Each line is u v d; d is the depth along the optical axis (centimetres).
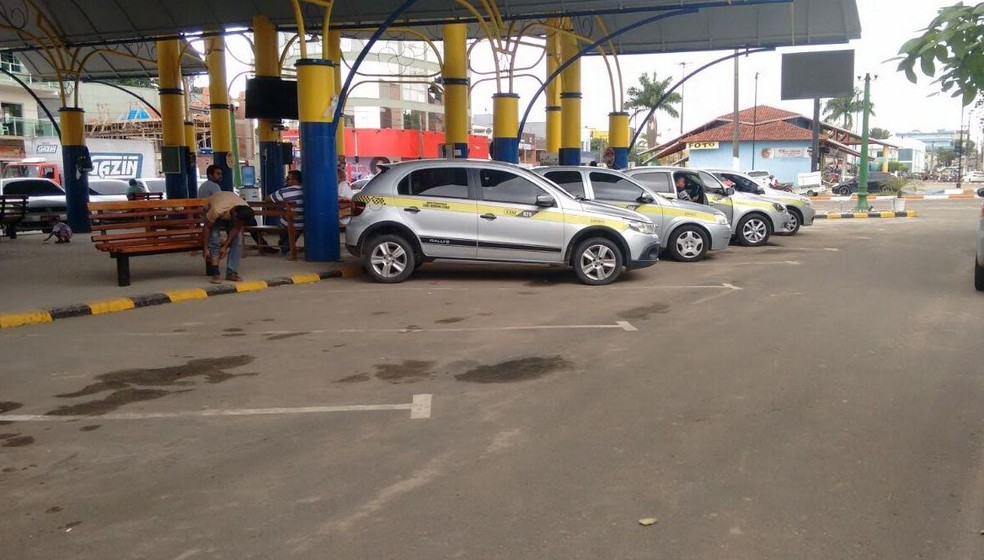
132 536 379
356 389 624
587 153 5422
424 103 6128
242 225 1152
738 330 820
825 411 550
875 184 4884
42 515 405
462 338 802
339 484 438
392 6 1664
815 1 1819
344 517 396
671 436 504
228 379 659
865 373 647
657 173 1571
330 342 792
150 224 1106
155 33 1862
